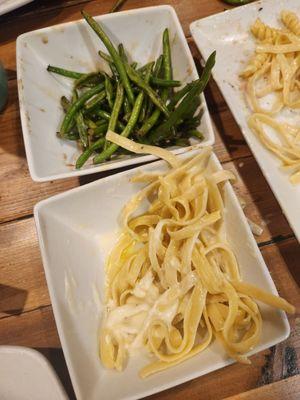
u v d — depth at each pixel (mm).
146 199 293
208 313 256
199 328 260
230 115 337
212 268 260
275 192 288
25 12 375
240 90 334
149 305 265
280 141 316
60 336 230
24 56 320
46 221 267
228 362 230
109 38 338
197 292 255
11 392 243
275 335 233
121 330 258
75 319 250
